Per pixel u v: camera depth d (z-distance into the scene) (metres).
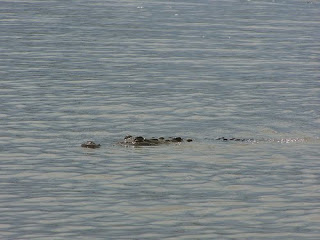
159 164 65.06
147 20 172.12
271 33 156.00
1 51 126.00
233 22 172.38
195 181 60.97
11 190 58.69
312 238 49.88
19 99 90.00
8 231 50.53
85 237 49.56
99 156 67.31
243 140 72.75
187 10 193.50
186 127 77.62
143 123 79.25
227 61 121.44
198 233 50.47
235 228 51.44
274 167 64.88
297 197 57.75
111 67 113.50
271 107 87.50
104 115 82.56
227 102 90.06
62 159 66.62
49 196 57.41
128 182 60.62
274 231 51.03
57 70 110.00
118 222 52.22
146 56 124.50
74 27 157.62
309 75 110.12
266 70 113.75
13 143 71.56
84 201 56.31
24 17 172.12
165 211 54.38
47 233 50.22
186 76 107.50
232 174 62.81
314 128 77.69
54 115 82.38
